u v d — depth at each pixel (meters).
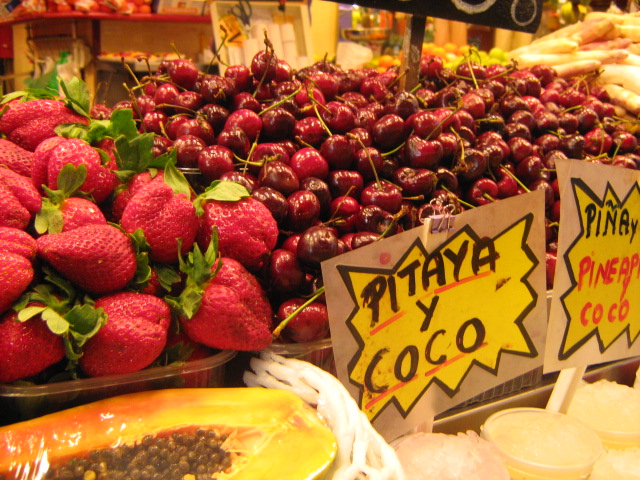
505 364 1.15
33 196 0.86
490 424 1.19
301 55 3.30
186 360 0.90
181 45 4.79
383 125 1.31
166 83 1.45
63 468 0.71
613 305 1.31
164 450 0.74
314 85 1.42
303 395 0.88
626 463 1.11
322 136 1.30
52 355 0.77
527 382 1.36
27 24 4.80
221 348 0.89
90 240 0.79
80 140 0.96
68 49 4.36
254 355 1.00
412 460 1.01
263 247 0.97
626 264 1.32
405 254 0.97
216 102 1.36
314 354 1.01
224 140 1.18
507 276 1.11
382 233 1.11
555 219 1.52
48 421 0.75
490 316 1.10
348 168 1.28
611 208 1.25
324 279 0.90
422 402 1.04
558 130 1.70
